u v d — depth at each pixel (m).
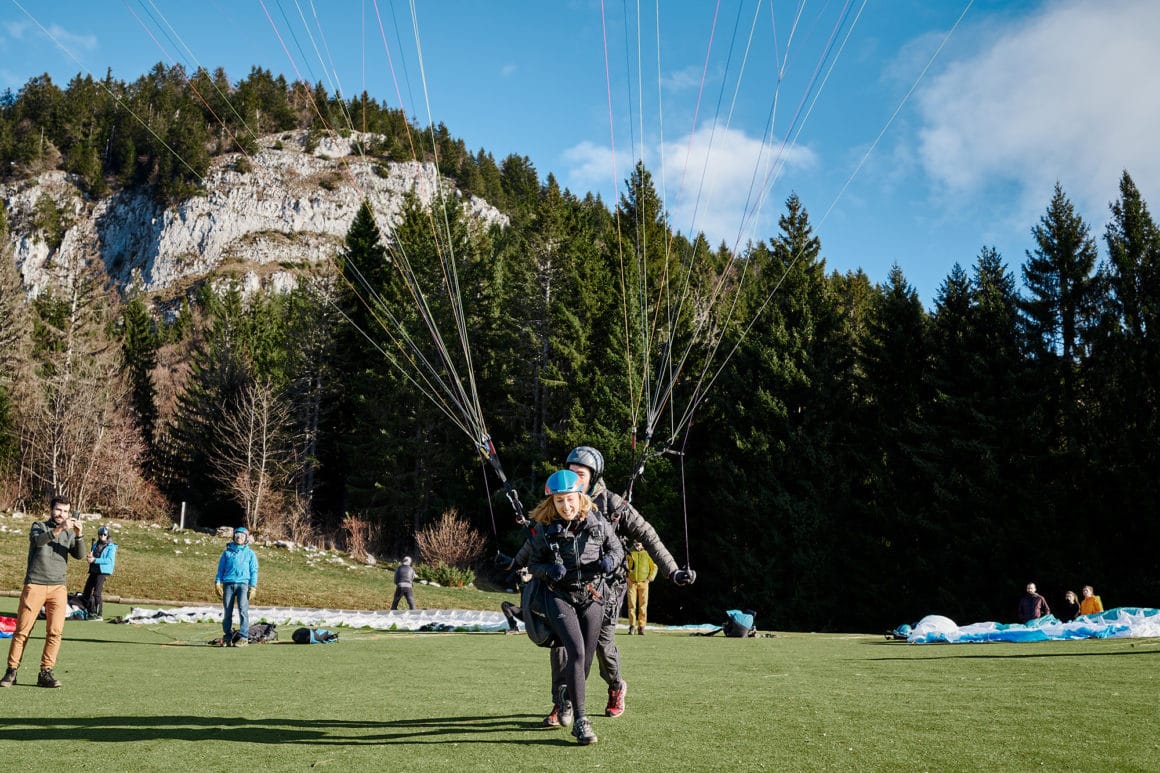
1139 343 28.83
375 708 5.47
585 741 4.14
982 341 31.30
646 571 14.98
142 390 56.84
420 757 3.89
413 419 44.22
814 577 31.88
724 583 34.62
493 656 9.80
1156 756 3.79
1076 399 30.80
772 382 35.28
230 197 152.25
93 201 158.88
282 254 147.88
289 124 171.50
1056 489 27.95
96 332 53.69
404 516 43.12
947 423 31.06
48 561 6.74
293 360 49.69
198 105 165.12
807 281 37.91
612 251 41.88
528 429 43.75
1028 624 12.96
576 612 4.45
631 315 37.53
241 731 4.61
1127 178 31.75
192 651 10.24
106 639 11.62
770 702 5.58
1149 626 11.14
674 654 10.20
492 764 3.73
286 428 47.19
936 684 6.59
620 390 37.53
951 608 28.78
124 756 3.94
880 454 33.84
